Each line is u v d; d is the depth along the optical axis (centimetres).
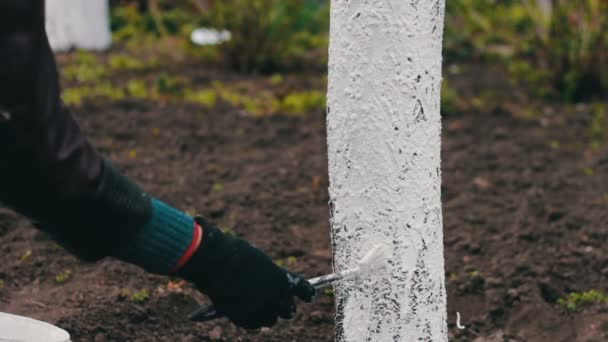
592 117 708
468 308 382
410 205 248
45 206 178
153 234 196
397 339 254
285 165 551
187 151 571
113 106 646
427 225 252
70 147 177
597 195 527
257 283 216
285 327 351
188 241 203
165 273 204
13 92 166
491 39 995
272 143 596
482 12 845
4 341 212
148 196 198
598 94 770
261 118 645
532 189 531
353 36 243
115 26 1098
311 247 439
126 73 778
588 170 574
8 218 432
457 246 442
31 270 386
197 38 950
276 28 812
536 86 784
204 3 821
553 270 414
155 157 554
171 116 632
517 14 969
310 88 753
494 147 613
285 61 864
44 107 171
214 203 480
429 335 257
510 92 780
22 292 368
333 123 252
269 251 425
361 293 253
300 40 985
